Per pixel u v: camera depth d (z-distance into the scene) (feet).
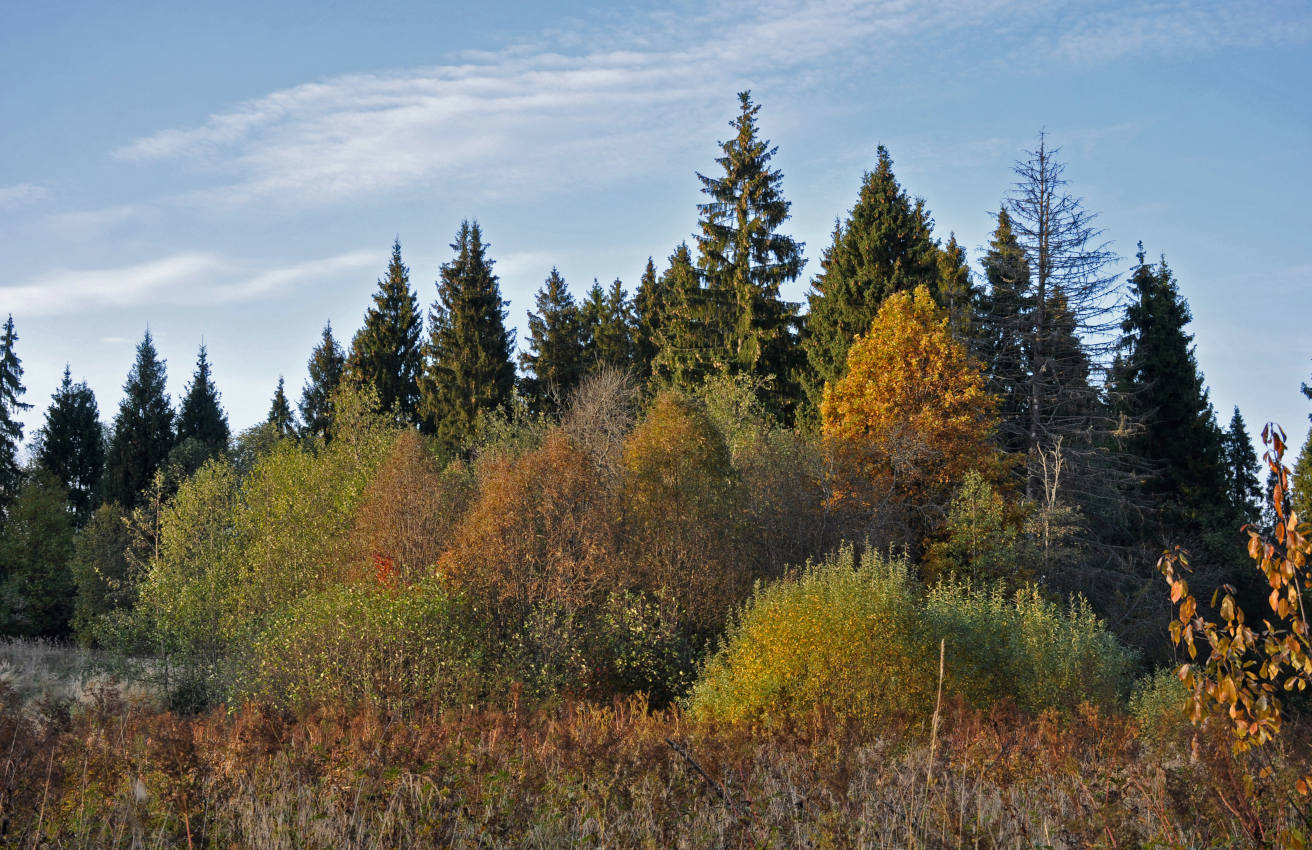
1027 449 115.55
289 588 84.74
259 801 23.65
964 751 26.53
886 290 120.57
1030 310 119.55
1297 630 14.08
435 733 28.40
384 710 50.80
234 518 97.19
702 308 131.75
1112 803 19.86
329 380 191.42
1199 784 18.97
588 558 72.54
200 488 103.30
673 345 134.21
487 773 24.29
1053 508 92.68
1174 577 15.53
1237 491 146.72
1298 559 14.07
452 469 99.04
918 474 99.30
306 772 25.53
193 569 92.89
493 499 75.31
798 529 90.63
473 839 20.56
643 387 144.46
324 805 22.85
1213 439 129.29
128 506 167.63
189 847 20.20
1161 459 125.29
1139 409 130.72
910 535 96.89
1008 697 44.91
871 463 100.73
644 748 26.04
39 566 139.13
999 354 119.75
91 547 130.21
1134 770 21.86
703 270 133.69
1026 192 119.44
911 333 105.19
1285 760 17.88
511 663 64.90
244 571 86.12
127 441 171.32
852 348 110.01
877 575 51.57
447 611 63.67
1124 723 33.19
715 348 130.72
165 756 24.18
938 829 19.15
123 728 29.35
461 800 21.61
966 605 58.44
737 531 83.61
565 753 26.03
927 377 103.50
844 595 50.14
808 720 36.40
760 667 49.34
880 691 46.32
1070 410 121.60
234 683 66.33
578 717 47.01
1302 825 16.40
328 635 59.26
